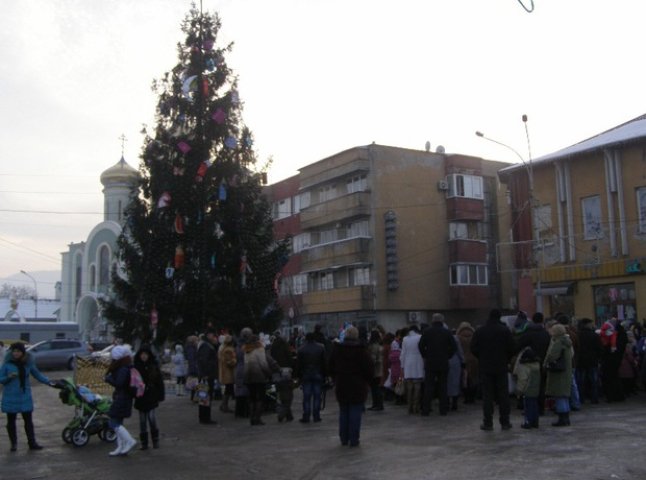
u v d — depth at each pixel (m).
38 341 46.97
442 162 45.09
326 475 8.54
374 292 41.81
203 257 24.91
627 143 27.38
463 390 16.39
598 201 28.69
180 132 25.78
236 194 25.56
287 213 51.31
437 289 43.69
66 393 12.04
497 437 10.82
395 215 42.75
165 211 24.95
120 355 10.89
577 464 8.46
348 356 10.77
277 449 10.79
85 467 9.80
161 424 14.60
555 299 29.95
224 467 9.45
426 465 8.84
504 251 46.16
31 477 9.12
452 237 44.56
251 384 13.93
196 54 25.75
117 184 63.78
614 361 15.78
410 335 15.07
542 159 30.52
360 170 43.06
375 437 11.52
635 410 13.95
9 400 11.45
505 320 18.20
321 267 45.19
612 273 27.52
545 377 13.39
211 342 17.98
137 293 24.91
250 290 25.47
